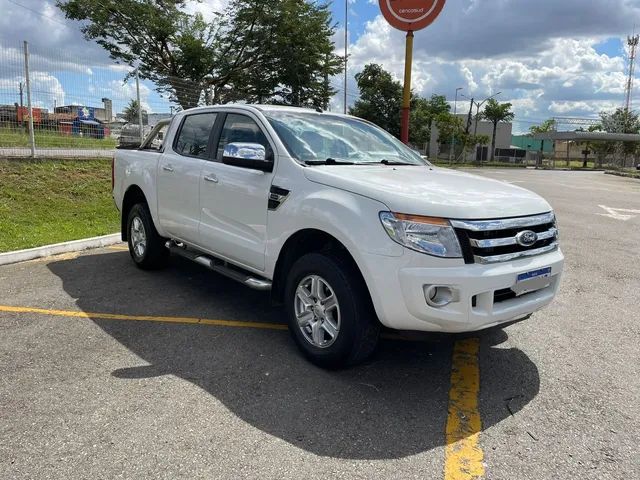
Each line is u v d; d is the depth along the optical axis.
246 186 4.35
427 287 3.18
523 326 4.82
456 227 3.20
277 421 3.10
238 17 22.72
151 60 23.41
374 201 3.38
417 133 55.25
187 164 5.20
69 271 6.27
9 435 2.88
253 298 5.41
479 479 2.63
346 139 4.81
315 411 3.23
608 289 6.05
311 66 24.14
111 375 3.62
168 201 5.52
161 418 3.10
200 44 22.80
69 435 2.90
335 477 2.61
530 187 21.14
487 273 3.22
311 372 3.75
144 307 5.05
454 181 3.93
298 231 3.84
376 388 3.55
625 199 16.64
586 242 8.79
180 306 5.11
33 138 11.06
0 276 5.99
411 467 2.71
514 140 87.69
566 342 4.46
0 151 10.91
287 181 4.01
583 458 2.83
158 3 22.61
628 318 5.08
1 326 4.47
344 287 3.51
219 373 3.70
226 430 2.99
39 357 3.88
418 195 3.35
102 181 11.21
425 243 3.18
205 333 4.44
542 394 3.54
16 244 7.13
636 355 4.21
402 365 3.93
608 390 3.61
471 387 3.61
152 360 3.89
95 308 4.98
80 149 12.61
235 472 2.62
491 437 3.01
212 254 4.95
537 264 3.50
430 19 8.93
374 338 3.60
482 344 4.38
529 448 2.91
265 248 4.18
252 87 24.42
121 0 21.56
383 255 3.26
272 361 3.92
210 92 17.08
